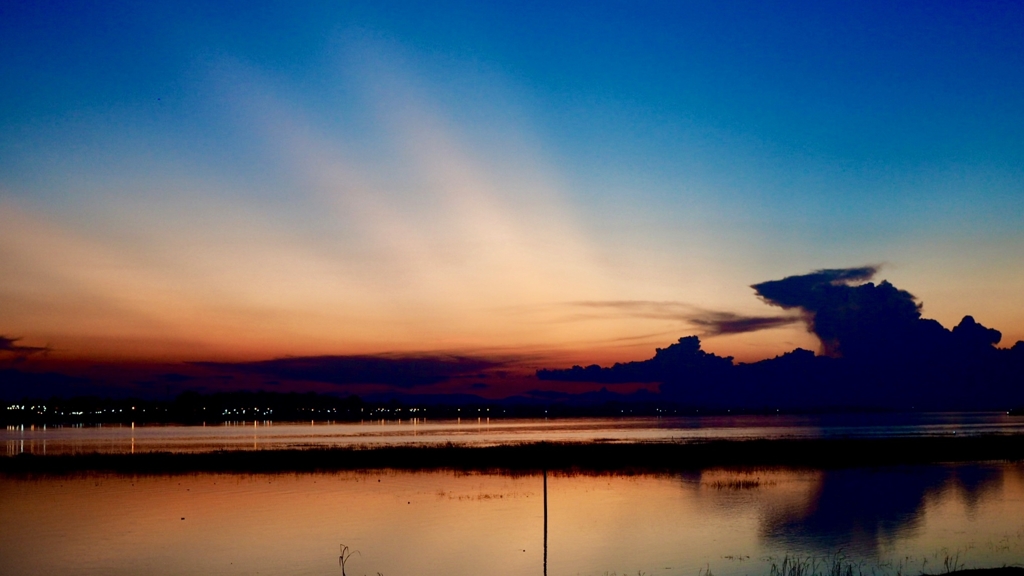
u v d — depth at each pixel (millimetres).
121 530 32500
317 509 37750
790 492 43438
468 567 25922
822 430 162000
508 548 28766
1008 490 44219
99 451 81438
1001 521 33906
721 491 43750
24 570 25766
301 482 48750
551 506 38375
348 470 56375
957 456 66438
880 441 86188
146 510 37469
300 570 25703
